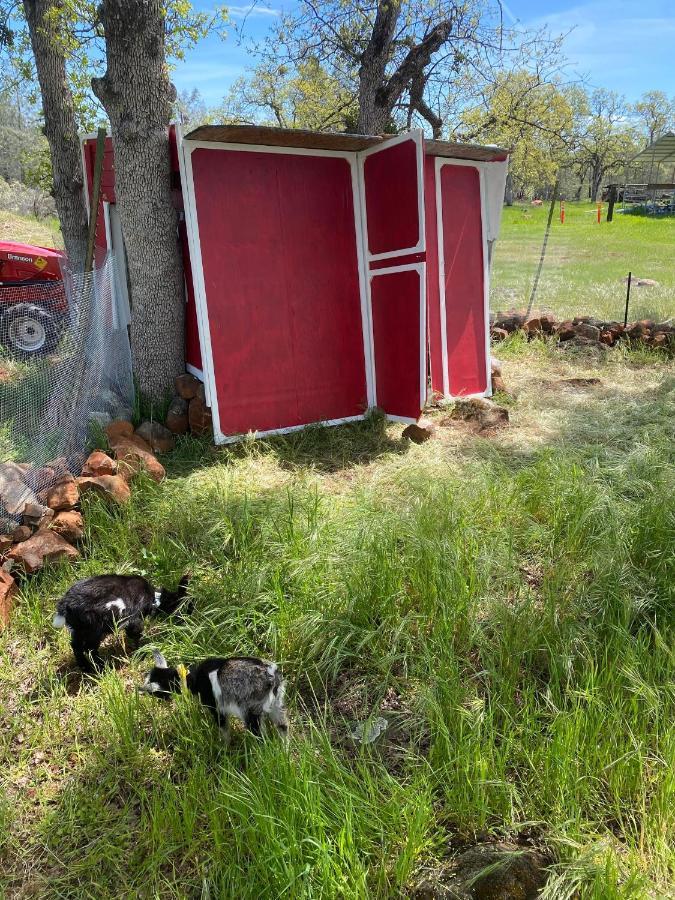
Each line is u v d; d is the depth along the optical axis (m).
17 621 4.09
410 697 3.52
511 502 5.20
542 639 3.70
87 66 9.30
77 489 5.10
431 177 7.96
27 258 10.06
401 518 4.81
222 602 4.14
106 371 7.08
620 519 4.70
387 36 10.34
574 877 2.41
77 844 2.78
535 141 17.28
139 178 6.72
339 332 7.70
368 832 2.64
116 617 3.69
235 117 19.38
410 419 7.50
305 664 3.75
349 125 15.91
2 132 40.66
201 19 8.95
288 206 7.16
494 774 2.85
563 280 19.22
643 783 2.82
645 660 3.49
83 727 3.35
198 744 3.14
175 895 2.52
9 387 6.09
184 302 7.51
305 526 4.80
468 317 8.62
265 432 7.32
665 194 51.28
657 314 12.98
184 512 5.13
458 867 2.56
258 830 2.56
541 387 9.22
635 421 7.60
